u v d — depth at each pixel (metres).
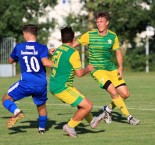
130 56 80.06
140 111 28.69
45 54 20.52
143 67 80.12
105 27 24.02
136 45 81.12
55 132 21.73
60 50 20.06
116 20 79.81
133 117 24.50
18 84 20.61
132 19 79.12
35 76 20.59
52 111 28.81
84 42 24.22
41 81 20.62
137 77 63.34
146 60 79.69
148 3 79.75
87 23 81.38
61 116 26.70
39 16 80.31
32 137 20.55
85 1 82.56
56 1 81.19
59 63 19.98
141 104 32.41
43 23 80.88
